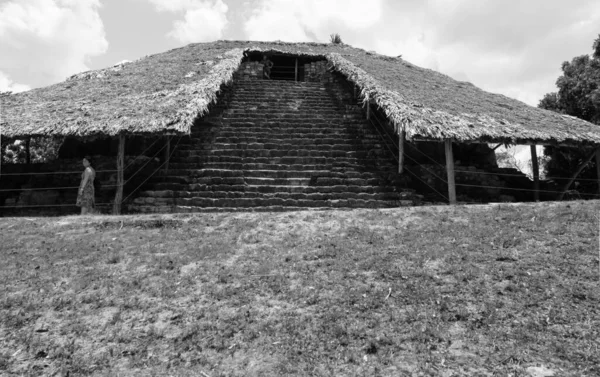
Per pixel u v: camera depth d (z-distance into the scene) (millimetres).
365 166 12797
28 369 4164
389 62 20750
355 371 3861
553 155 17500
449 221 8164
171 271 6285
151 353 4324
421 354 4059
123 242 7641
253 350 4270
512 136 11359
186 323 4844
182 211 10977
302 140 13875
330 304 5070
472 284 5391
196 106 11828
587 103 17172
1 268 6625
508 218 7977
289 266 6281
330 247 6977
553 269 5652
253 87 17641
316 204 11250
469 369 3812
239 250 7105
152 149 13250
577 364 3791
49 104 12703
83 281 5984
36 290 5816
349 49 22516
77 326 4859
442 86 16469
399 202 11344
